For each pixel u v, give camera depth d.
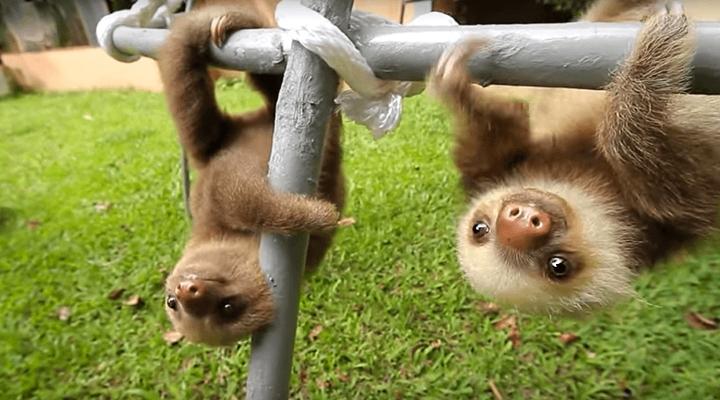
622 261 0.23
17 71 1.69
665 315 0.46
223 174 0.28
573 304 0.23
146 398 0.44
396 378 0.44
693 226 0.22
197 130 0.30
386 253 0.57
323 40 0.17
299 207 0.19
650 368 0.43
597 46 0.15
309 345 0.48
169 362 0.48
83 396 0.45
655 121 0.19
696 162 0.21
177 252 0.61
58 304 0.56
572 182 0.25
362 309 0.51
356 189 0.68
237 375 0.45
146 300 0.55
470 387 0.43
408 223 0.61
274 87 0.32
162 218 0.69
